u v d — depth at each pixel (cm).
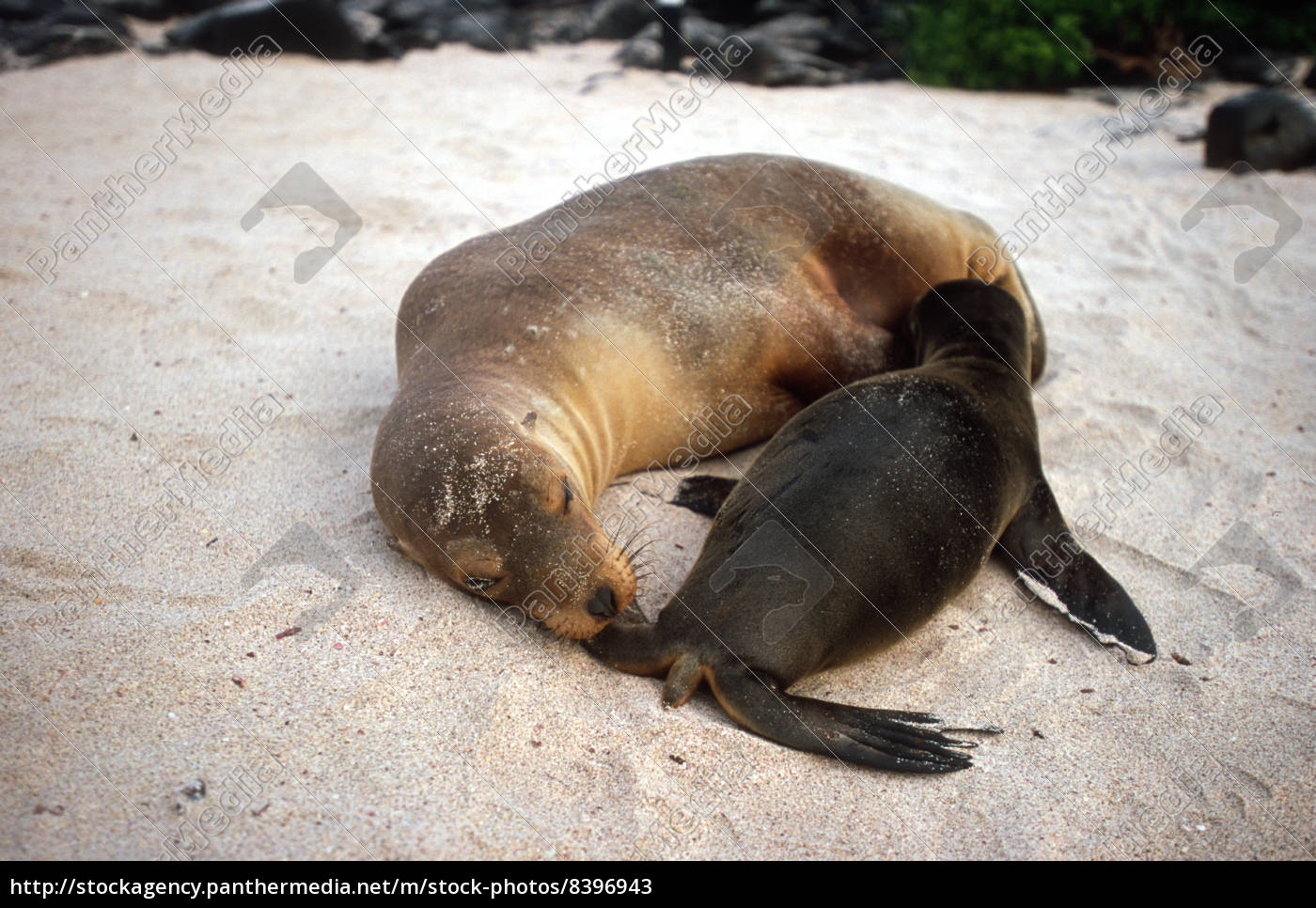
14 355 593
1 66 1333
